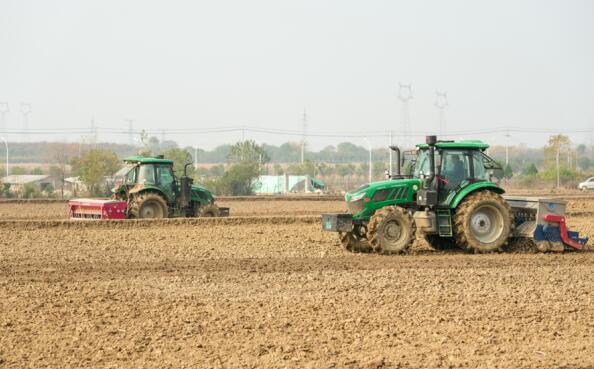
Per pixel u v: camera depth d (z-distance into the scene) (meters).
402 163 30.59
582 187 108.50
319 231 38.00
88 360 14.59
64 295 20.66
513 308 18.91
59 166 133.25
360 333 16.47
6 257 28.30
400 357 14.68
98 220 40.00
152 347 15.42
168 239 33.97
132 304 19.45
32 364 14.34
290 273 24.34
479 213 28.64
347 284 22.22
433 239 30.52
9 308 18.95
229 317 17.98
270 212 58.09
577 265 25.92
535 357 14.73
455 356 14.77
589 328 16.98
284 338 16.08
